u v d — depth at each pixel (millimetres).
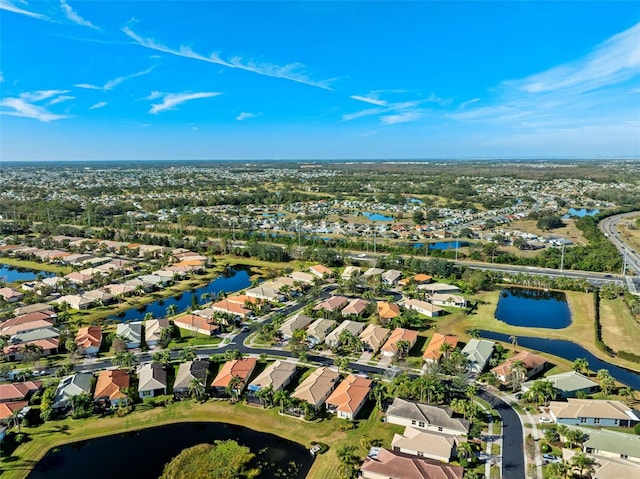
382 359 121188
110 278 193625
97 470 80625
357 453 82812
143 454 84938
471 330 139375
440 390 96625
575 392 100812
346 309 154250
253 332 140750
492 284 190250
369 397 101875
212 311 154625
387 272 197125
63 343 132250
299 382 109188
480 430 87750
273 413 96812
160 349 129125
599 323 145000
